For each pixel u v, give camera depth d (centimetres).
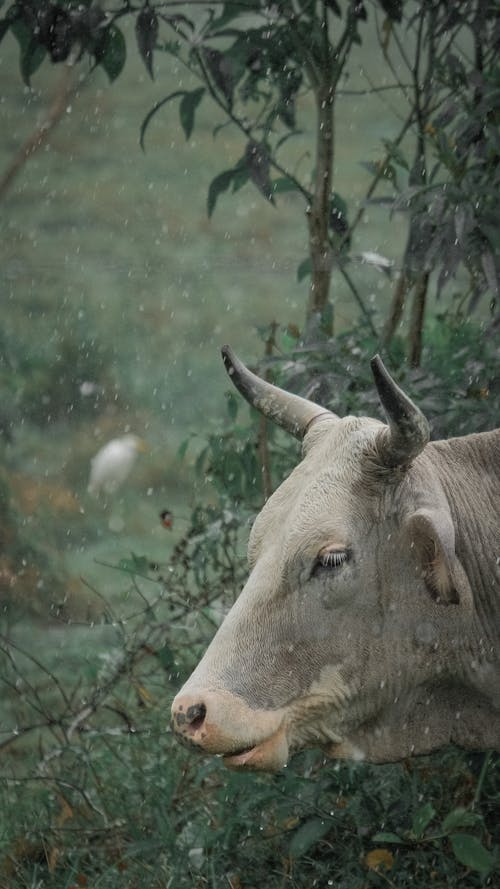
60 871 1303
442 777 1245
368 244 3700
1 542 2106
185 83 5134
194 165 4506
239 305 3394
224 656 998
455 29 1570
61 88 2486
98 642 1866
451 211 1361
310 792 1195
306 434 1096
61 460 2581
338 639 1014
